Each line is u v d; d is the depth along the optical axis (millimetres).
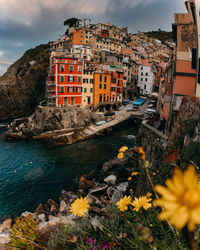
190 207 515
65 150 30266
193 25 15562
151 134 12391
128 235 2785
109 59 57219
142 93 69000
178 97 15969
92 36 68062
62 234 4543
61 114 38750
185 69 15781
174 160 7070
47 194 18781
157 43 117750
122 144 32344
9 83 69875
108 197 15359
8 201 17781
